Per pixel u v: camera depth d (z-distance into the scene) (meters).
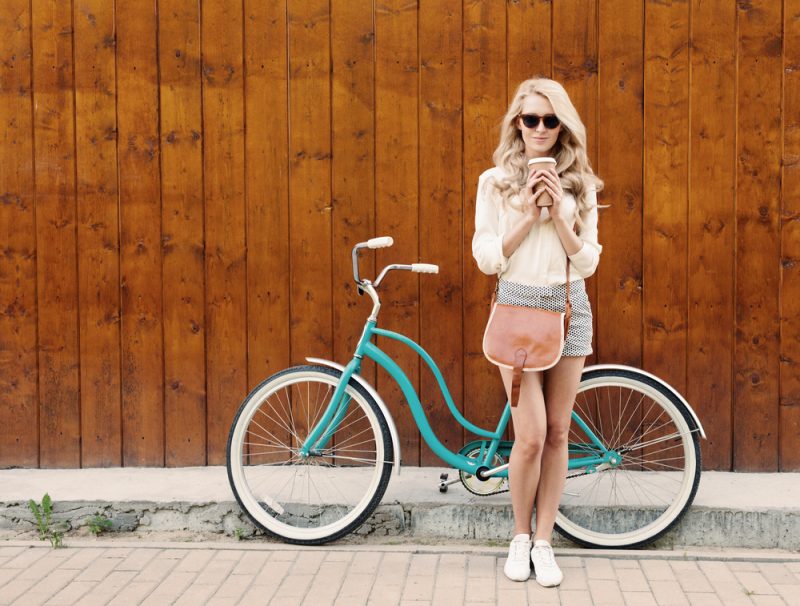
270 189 4.12
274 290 4.14
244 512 3.72
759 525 3.63
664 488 3.87
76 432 4.23
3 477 4.11
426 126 4.05
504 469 3.56
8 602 3.14
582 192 3.22
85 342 4.19
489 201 3.28
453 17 4.01
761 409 4.04
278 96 4.09
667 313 4.04
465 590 3.22
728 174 3.98
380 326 4.12
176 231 4.14
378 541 3.73
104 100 4.12
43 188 4.15
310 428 4.16
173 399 4.20
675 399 3.60
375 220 4.09
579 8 3.97
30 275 4.18
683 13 3.95
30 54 4.11
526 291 3.20
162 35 4.09
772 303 4.01
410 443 4.16
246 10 4.07
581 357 3.31
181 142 4.12
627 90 3.98
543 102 3.16
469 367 4.11
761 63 3.94
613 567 3.42
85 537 3.80
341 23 4.05
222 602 3.14
